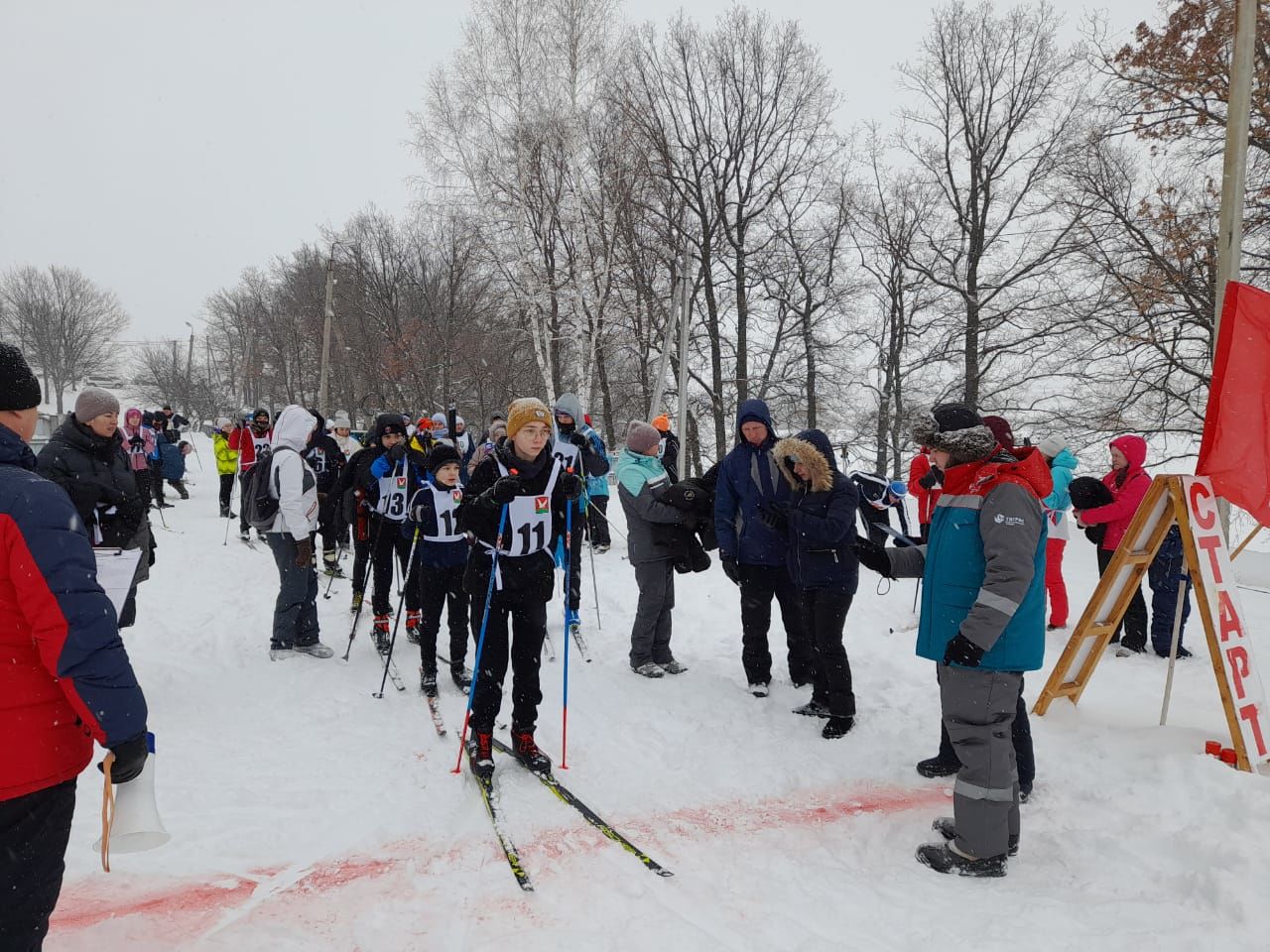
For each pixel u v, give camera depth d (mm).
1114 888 2865
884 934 2641
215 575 8984
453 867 3080
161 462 14164
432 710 4828
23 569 1690
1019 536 2922
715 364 26156
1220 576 3953
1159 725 4328
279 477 5699
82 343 63594
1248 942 2441
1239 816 3141
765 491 4945
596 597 7145
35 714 1748
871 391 28281
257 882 2965
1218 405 4066
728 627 6781
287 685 5340
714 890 2922
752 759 4152
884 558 3686
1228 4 12719
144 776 1912
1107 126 16328
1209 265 14180
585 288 20781
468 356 33344
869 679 5398
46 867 1794
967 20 23047
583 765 4086
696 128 26391
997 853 3021
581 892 2902
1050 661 5762
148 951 2520
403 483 6137
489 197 20094
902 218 25141
